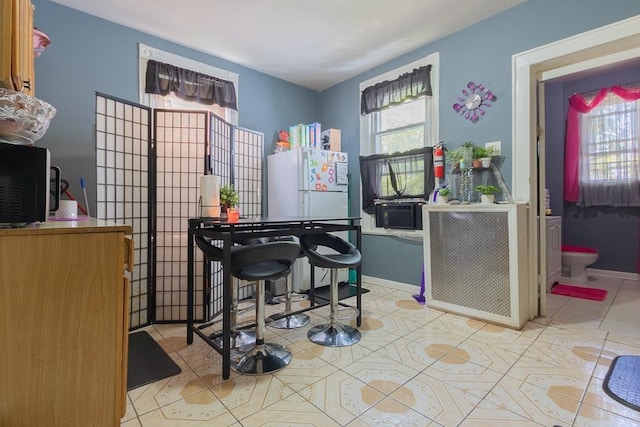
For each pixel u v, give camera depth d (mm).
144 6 2602
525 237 2557
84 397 1111
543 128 2764
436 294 2922
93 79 2707
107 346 1146
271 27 2947
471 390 1647
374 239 3869
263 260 1849
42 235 1043
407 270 3555
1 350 995
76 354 1099
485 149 2832
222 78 3543
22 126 1405
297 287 3535
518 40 2672
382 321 2635
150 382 1748
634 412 1447
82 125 2650
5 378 1003
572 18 2391
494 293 2543
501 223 2498
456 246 2775
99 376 1133
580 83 4316
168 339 2355
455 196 3078
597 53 2391
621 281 3924
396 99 3549
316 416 1457
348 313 2801
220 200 2482
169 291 2729
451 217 2807
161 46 3102
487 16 2834
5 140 1396
